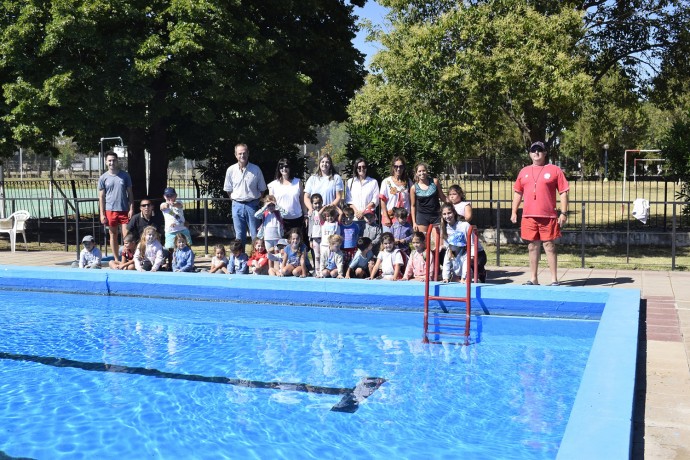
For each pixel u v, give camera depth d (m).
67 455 4.44
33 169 44.03
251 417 5.07
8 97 13.41
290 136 18.36
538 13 14.66
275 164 19.47
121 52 13.63
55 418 5.13
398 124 14.30
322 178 10.16
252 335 7.60
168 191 10.55
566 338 7.22
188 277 9.50
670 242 14.23
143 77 13.55
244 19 14.77
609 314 6.70
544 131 17.14
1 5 13.74
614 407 4.11
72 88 13.48
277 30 16.14
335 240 9.16
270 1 15.63
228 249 14.25
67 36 13.09
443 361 6.44
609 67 18.28
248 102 15.40
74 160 53.31
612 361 5.08
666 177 15.55
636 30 17.67
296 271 9.56
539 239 8.73
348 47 18.31
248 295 9.27
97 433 4.82
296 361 6.55
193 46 13.41
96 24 13.39
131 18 14.00
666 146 15.62
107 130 14.16
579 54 15.99
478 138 16.36
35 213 24.03
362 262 9.34
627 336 5.82
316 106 17.89
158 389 5.78
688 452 3.84
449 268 8.70
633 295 7.63
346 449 4.41
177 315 8.65
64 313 8.86
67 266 11.27
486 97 14.73
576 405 4.17
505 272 10.34
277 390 5.70
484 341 7.13
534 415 4.96
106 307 9.19
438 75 15.32
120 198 11.01
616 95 18.86
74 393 5.71
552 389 5.56
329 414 5.09
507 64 14.11
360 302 8.74
